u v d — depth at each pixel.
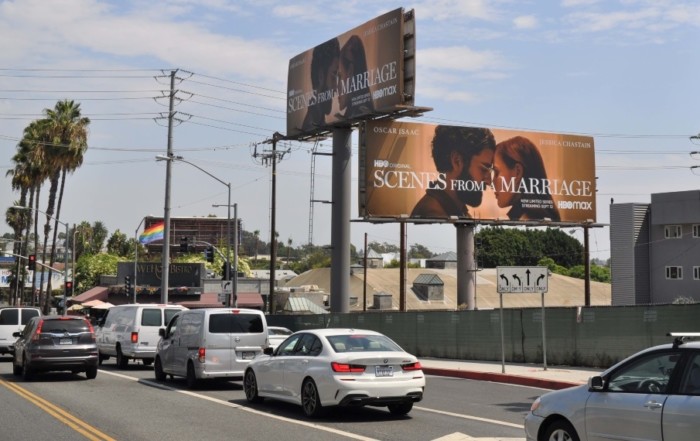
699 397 7.68
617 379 8.62
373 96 42.81
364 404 13.80
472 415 14.66
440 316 31.64
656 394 8.07
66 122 64.25
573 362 25.11
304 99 47.91
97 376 23.61
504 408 15.77
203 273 72.81
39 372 22.72
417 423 13.60
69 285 56.41
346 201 45.22
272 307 48.41
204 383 21.23
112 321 28.81
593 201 51.47
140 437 12.06
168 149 47.59
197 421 13.79
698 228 54.88
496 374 22.36
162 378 21.80
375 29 43.00
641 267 57.41
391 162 45.28
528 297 65.75
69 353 21.78
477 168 48.00
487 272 73.31
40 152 63.94
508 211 48.94
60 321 22.03
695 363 7.89
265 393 15.82
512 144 49.44
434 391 19.34
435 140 46.69
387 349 14.51
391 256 131.75
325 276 85.44
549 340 26.00
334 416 14.44
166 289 45.84
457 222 47.47
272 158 50.00
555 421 9.16
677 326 22.31
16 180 66.56
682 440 7.67
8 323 31.12
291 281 89.62
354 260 110.12
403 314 34.00
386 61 42.16
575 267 101.19
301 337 15.22
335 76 45.53
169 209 46.66
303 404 14.38
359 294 67.00
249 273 97.12
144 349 26.84
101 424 13.41
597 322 24.38
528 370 23.67
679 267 55.75
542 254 107.00
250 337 19.72
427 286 66.44
